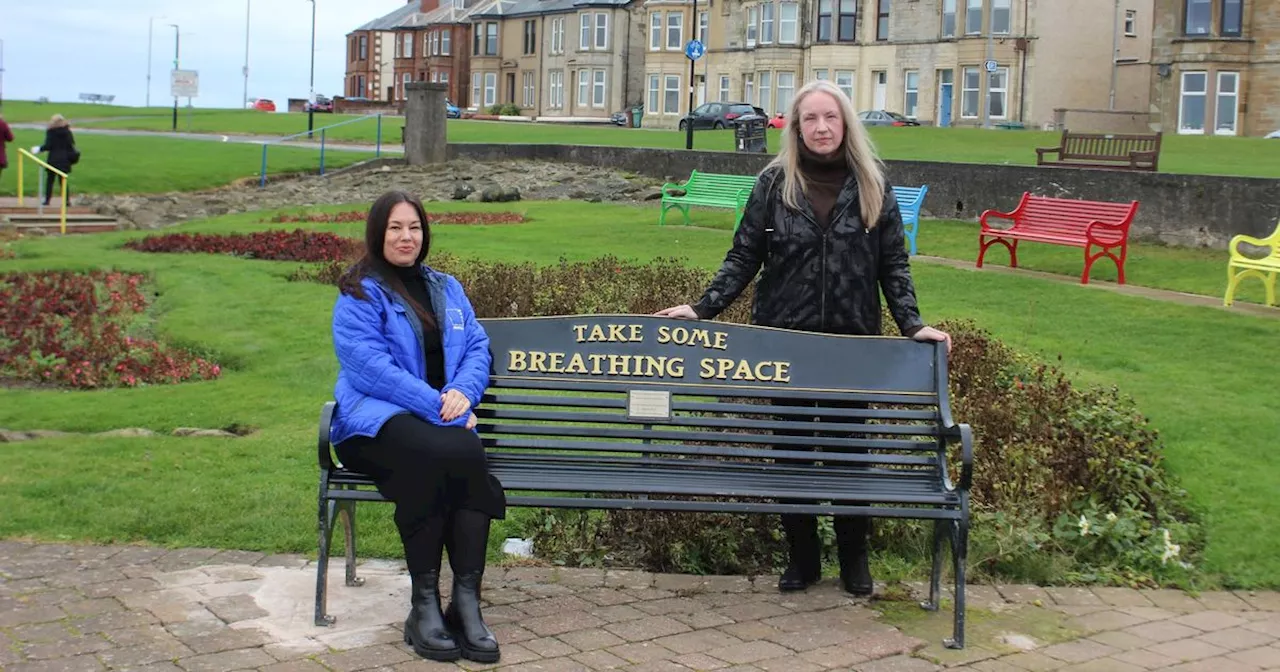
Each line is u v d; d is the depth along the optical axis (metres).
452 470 5.13
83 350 11.73
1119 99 57.25
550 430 5.78
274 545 6.39
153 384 10.85
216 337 12.22
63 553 6.21
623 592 5.93
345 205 28.62
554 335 5.85
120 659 4.91
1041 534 6.54
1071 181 19.38
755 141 31.09
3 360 11.44
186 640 5.13
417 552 5.16
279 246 18.61
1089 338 11.24
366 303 5.40
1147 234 18.06
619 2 84.88
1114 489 7.11
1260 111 48.69
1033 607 5.90
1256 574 6.34
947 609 5.81
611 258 14.30
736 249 5.98
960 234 19.38
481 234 20.25
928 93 60.91
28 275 16.05
